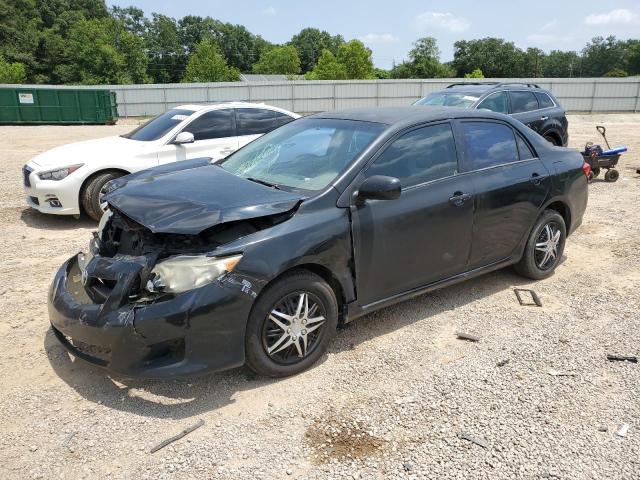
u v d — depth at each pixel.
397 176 4.01
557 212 5.29
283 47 111.94
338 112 4.78
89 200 7.25
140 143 7.75
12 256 6.08
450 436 3.03
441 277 4.39
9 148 16.66
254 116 8.54
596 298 4.92
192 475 2.74
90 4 90.88
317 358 3.71
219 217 3.23
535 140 5.16
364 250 3.78
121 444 2.97
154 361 3.17
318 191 3.71
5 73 63.22
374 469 2.78
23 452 2.90
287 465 2.81
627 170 11.52
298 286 3.47
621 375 3.63
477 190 4.43
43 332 4.25
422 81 39.03
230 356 3.26
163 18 104.94
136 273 3.21
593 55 138.62
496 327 4.36
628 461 2.83
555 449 2.92
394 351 3.97
